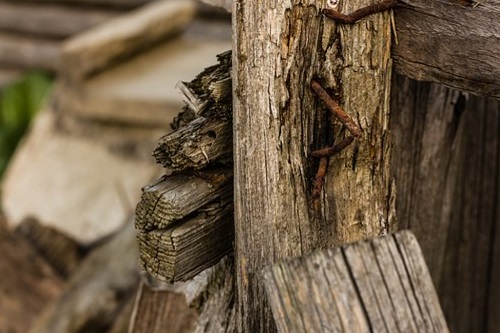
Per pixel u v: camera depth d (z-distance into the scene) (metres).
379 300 0.77
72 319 1.41
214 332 0.97
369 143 0.89
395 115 1.01
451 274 1.13
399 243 0.78
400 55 0.89
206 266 0.91
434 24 0.87
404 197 1.05
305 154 0.87
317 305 0.77
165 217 0.88
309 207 0.88
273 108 0.86
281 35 0.85
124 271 1.42
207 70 0.91
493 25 0.85
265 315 0.89
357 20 0.86
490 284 1.16
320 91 0.86
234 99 0.86
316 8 0.85
